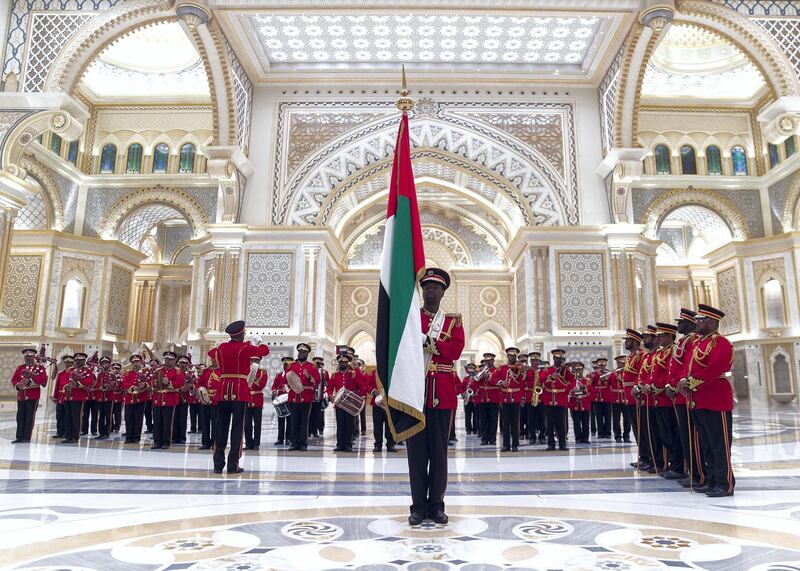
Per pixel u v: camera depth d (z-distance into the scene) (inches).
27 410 359.3
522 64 704.4
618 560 109.9
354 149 708.0
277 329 660.1
